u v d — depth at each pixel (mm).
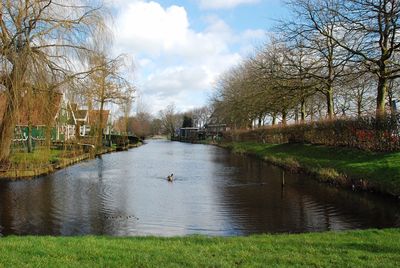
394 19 18672
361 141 20375
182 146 70938
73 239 7680
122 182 20500
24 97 18562
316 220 11672
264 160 31500
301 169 22266
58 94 19875
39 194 16609
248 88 40000
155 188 18469
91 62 20922
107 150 47156
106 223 11789
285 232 10461
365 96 39906
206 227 11234
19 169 21031
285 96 28891
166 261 5855
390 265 5699
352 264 5754
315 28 24234
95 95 23156
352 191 15539
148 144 83312
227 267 5594
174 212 13195
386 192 13805
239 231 10719
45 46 19109
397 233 8219
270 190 17203
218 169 26828
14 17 18078
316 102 45250
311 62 27594
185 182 20484
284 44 26828
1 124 19422
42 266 5570
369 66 20422
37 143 22203
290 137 35156
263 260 6000
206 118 127500
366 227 10656
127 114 52469
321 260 5984
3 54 17516
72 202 14977
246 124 60312
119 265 5668
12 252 6289
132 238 8133
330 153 22953
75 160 30234
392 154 17219
